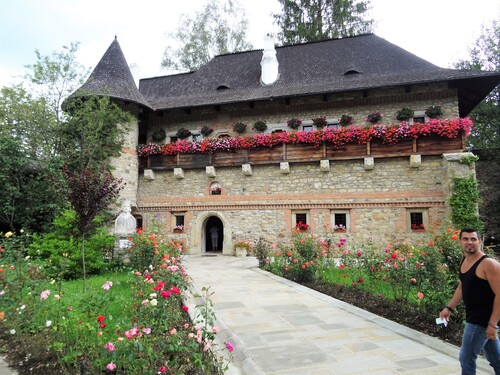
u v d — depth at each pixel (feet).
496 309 9.00
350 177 47.52
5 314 14.20
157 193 54.85
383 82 47.32
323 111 51.24
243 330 16.52
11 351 12.68
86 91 47.55
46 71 46.16
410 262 20.07
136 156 54.39
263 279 30.53
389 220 45.52
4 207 38.88
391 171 46.03
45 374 10.77
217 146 51.70
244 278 31.07
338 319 18.33
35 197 40.86
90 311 13.42
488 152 61.67
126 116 49.39
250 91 55.72
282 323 17.65
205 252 54.39
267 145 49.90
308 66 58.49
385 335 15.75
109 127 48.42
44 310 14.35
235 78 61.93
